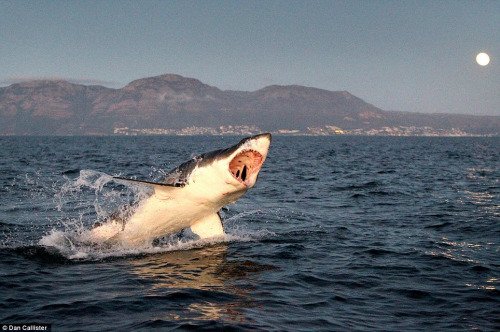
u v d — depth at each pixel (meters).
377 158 64.50
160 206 11.38
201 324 7.18
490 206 19.98
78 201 19.53
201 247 11.99
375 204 20.55
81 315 7.51
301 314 7.73
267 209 18.86
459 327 7.28
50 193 22.11
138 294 8.48
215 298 8.37
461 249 12.31
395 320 7.56
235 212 18.03
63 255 11.10
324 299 8.47
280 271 10.12
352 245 12.65
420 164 51.41
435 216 17.33
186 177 10.91
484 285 9.31
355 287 9.17
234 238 13.06
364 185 28.20
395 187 27.31
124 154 67.56
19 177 30.33
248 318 7.47
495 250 12.22
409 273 10.12
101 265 10.37
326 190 25.58
